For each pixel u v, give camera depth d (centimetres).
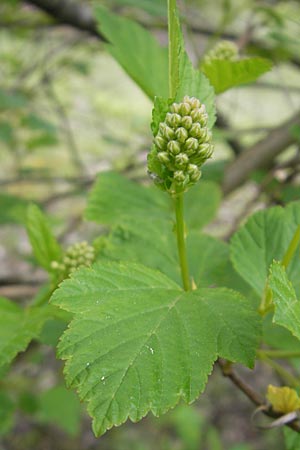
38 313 29
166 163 23
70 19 63
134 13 73
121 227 32
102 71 128
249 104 109
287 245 29
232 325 23
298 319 21
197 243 32
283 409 27
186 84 26
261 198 52
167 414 90
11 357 26
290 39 55
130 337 23
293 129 47
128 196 36
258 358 30
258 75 31
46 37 95
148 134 94
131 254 31
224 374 28
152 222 32
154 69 36
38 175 89
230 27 72
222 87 32
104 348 22
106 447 101
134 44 37
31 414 68
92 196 36
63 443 101
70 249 31
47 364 96
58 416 67
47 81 91
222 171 52
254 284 29
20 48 96
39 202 67
